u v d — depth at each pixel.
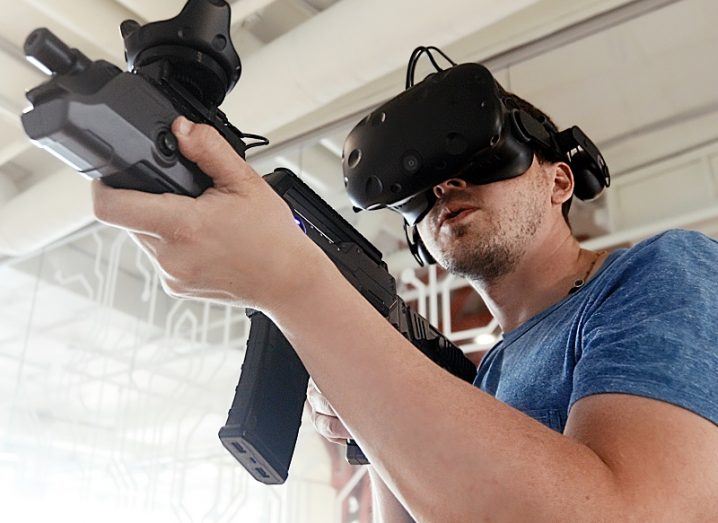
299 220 0.74
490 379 0.79
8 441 2.69
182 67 0.54
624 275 0.58
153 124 0.43
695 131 1.97
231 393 2.48
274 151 2.10
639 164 2.07
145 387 2.76
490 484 0.43
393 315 0.82
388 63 1.60
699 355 0.49
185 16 0.54
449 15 1.47
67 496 2.46
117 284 2.81
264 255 0.46
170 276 0.48
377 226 2.29
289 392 0.70
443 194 0.80
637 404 0.47
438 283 2.18
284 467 0.67
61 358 2.93
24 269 2.76
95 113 0.40
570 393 0.61
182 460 2.13
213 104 0.57
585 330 0.58
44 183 2.29
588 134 2.06
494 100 0.77
